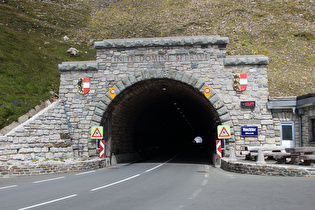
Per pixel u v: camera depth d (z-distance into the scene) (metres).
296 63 35.53
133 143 29.14
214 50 18.86
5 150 14.95
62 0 58.62
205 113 27.42
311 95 15.86
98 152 19.12
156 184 9.98
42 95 22.20
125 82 19.22
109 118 20.23
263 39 43.16
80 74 19.69
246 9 53.66
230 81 18.47
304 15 51.19
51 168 14.48
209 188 8.80
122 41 19.42
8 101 19.11
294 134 17.69
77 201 7.05
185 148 53.56
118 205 6.47
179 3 60.00
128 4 61.53
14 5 48.78
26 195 8.10
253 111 18.09
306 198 6.83
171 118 44.88
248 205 6.19
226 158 16.47
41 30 42.72
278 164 12.67
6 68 24.06
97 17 54.78
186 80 18.75
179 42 18.94
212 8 55.34
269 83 28.17
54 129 18.05
